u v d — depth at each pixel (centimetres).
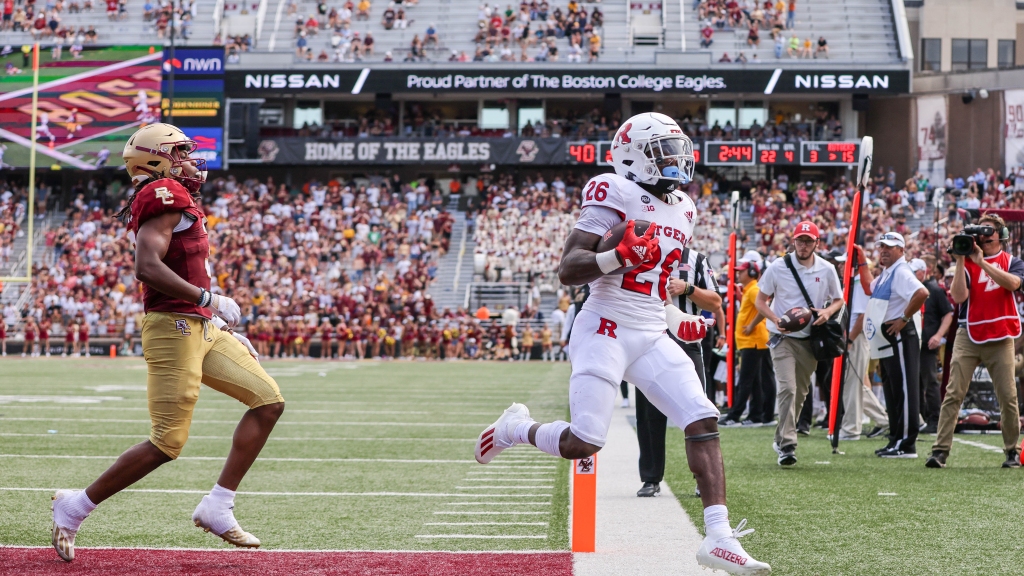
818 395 1598
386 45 5066
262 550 633
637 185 584
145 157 610
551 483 926
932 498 825
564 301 4022
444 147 4600
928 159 4784
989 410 1391
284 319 4128
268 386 623
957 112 4734
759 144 4450
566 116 4969
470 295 4284
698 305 776
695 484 912
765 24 5022
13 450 1137
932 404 1377
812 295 1061
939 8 5338
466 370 3119
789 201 4634
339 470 1012
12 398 1872
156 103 4288
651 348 580
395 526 718
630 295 576
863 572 573
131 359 3781
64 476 943
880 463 1058
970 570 578
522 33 4975
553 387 2322
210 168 4356
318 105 4994
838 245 4116
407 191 4766
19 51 4288
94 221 4644
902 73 4572
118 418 1504
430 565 588
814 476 957
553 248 4372
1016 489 871
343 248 4484
